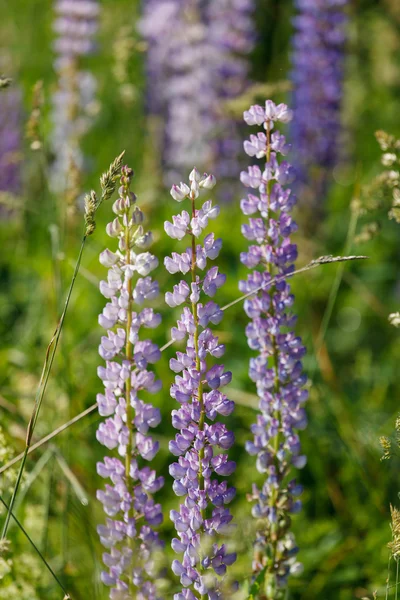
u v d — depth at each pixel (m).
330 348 8.46
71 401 6.09
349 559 5.59
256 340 4.02
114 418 3.56
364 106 12.55
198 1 11.88
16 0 14.93
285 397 3.98
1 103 10.29
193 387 3.51
